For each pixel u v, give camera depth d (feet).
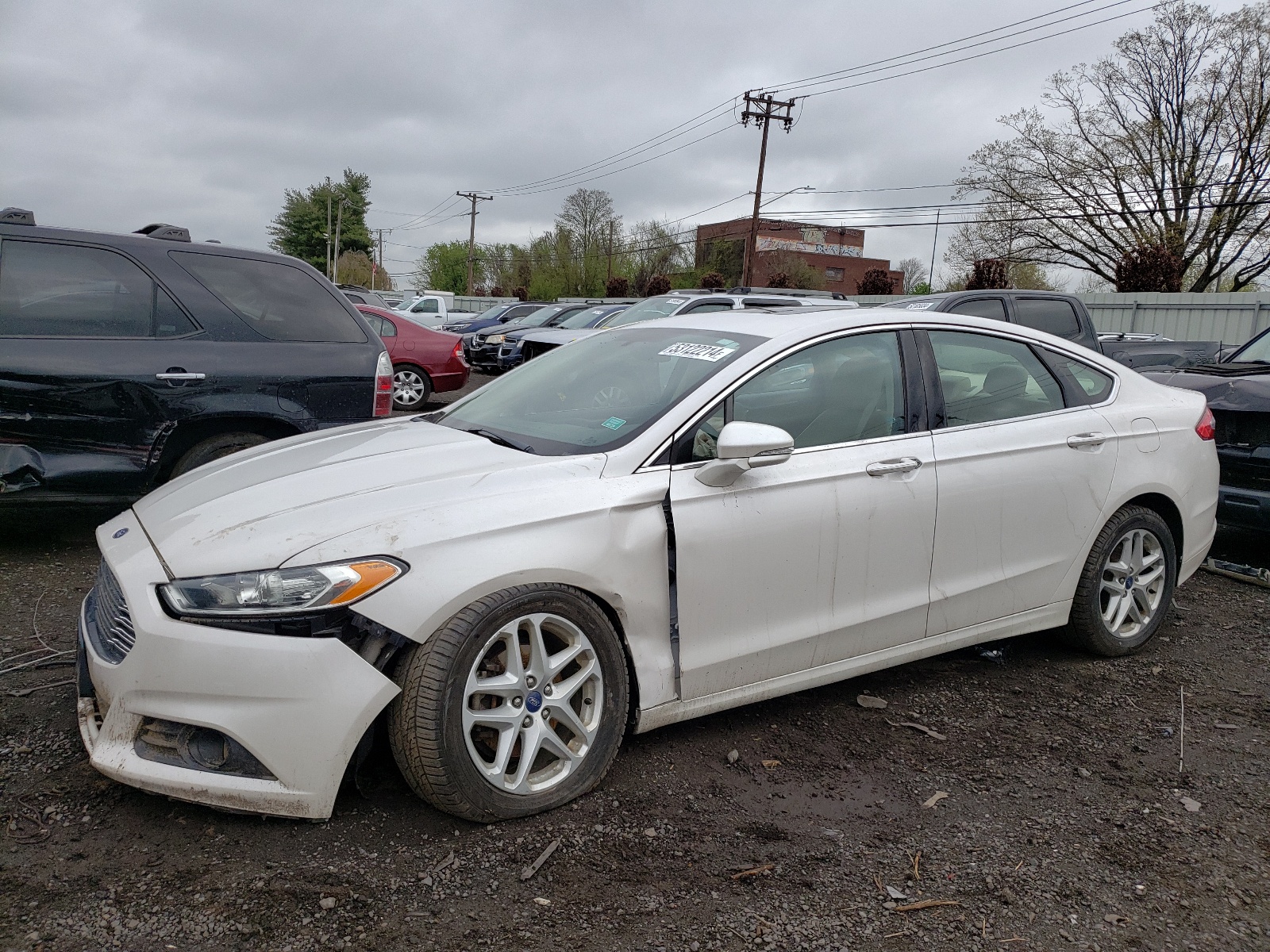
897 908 7.87
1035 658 13.91
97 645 8.66
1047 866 8.57
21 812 8.55
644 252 195.62
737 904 7.82
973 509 11.78
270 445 11.83
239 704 7.84
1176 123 122.52
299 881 7.75
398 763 8.41
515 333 62.59
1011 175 129.70
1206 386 18.21
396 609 8.05
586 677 9.20
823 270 230.68
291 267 18.76
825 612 10.77
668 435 9.92
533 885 7.91
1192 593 17.43
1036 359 13.25
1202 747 11.12
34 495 16.05
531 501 8.96
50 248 16.28
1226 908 8.04
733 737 10.94
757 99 118.32
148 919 7.22
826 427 10.99
